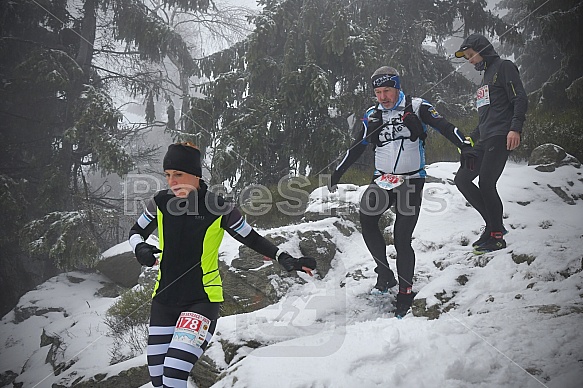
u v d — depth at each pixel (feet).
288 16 39.09
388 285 15.20
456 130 13.93
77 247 38.63
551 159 24.25
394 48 42.65
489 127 15.57
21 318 34.86
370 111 14.98
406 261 14.19
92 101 44.42
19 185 44.78
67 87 45.19
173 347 8.55
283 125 38.11
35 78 44.96
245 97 40.50
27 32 51.52
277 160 39.86
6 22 48.34
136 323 22.58
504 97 15.57
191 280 9.09
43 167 47.52
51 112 50.21
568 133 29.96
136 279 35.42
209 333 8.93
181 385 8.33
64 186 45.21
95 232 44.73
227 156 35.78
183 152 9.33
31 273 50.70
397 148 14.39
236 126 37.01
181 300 9.05
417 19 44.50
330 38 36.68
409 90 42.80
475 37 16.02
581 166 24.12
